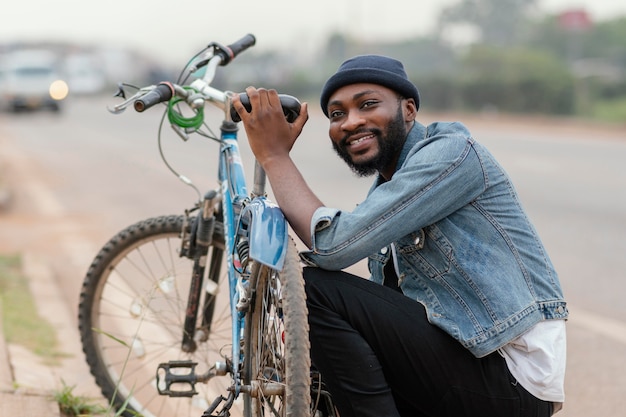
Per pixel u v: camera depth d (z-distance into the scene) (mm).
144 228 4211
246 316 3254
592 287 7363
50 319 6195
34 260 8234
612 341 5852
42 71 41875
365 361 3004
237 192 3740
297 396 2812
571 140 24516
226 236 3711
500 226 3088
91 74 72688
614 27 66812
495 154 19688
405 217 3016
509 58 52000
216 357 4430
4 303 6375
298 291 2910
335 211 3080
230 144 3850
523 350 3047
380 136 3184
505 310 3002
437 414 3096
